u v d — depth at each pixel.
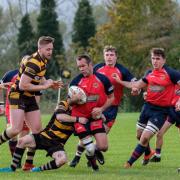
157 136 34.56
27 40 159.25
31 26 159.88
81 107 28.81
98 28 133.75
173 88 31.55
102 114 30.72
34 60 28.48
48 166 28.39
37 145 28.55
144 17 131.62
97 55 129.62
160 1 131.88
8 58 168.38
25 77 28.33
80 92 28.53
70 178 25.73
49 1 157.88
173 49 127.31
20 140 28.62
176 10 134.12
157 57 31.38
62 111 28.42
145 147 31.33
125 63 128.88
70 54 143.88
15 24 176.50
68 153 40.66
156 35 131.75
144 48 127.94
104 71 33.91
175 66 127.19
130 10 131.00
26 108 29.59
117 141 49.81
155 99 31.50
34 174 27.41
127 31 130.88
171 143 47.19
